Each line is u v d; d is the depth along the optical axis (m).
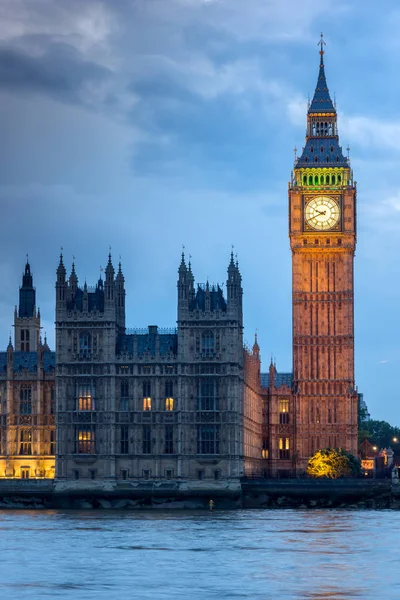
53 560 124.75
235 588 103.81
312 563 121.25
